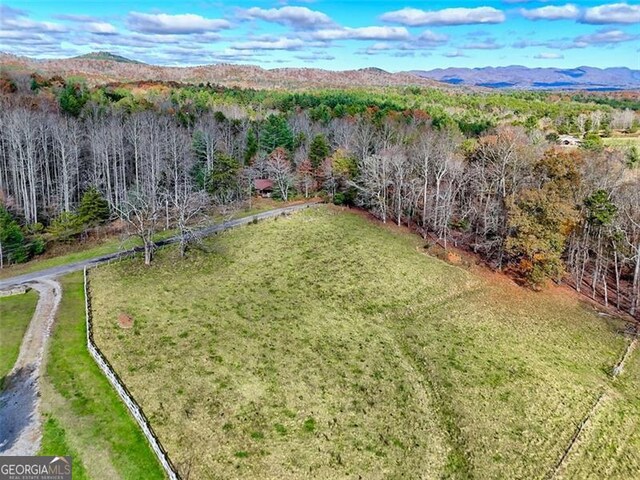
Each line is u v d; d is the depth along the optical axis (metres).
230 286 56.28
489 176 84.31
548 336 54.06
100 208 74.25
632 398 44.16
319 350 45.34
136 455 31.12
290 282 58.66
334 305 54.53
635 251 66.62
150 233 63.50
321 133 111.06
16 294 51.91
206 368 40.44
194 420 34.50
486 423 38.44
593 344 53.56
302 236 73.31
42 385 36.88
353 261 66.00
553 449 36.44
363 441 34.78
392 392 40.72
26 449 30.88
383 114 140.12
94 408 34.91
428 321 54.09
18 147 85.50
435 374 44.06
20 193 86.75
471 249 76.62
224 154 97.38
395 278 62.72
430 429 37.03
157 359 41.00
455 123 131.62
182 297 52.66
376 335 49.62
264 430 34.44
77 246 68.94
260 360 42.50
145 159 96.12
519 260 71.06
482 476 33.12
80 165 95.88
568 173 70.81
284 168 96.94
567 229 65.75
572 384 44.97
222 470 30.67
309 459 32.47
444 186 86.38
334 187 92.88
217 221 80.12
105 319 46.72
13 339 42.62
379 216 87.50
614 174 75.19
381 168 87.62
